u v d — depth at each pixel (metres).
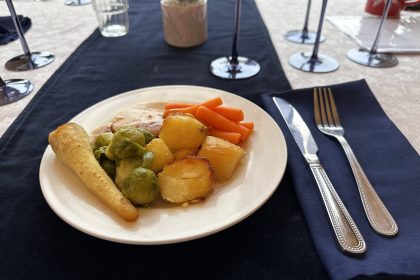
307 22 1.46
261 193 0.59
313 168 0.70
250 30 1.54
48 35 1.50
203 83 1.12
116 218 0.56
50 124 0.91
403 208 0.61
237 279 0.52
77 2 1.89
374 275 0.48
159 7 1.87
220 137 0.77
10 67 1.21
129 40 1.46
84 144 0.67
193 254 0.55
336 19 1.62
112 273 0.53
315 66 1.20
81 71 1.19
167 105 0.87
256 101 1.01
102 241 0.58
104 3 1.50
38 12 1.76
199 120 0.80
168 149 0.68
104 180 0.60
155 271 0.53
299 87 1.08
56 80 1.13
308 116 0.90
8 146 0.82
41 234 0.59
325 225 0.58
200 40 1.40
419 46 1.31
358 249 0.53
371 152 0.75
